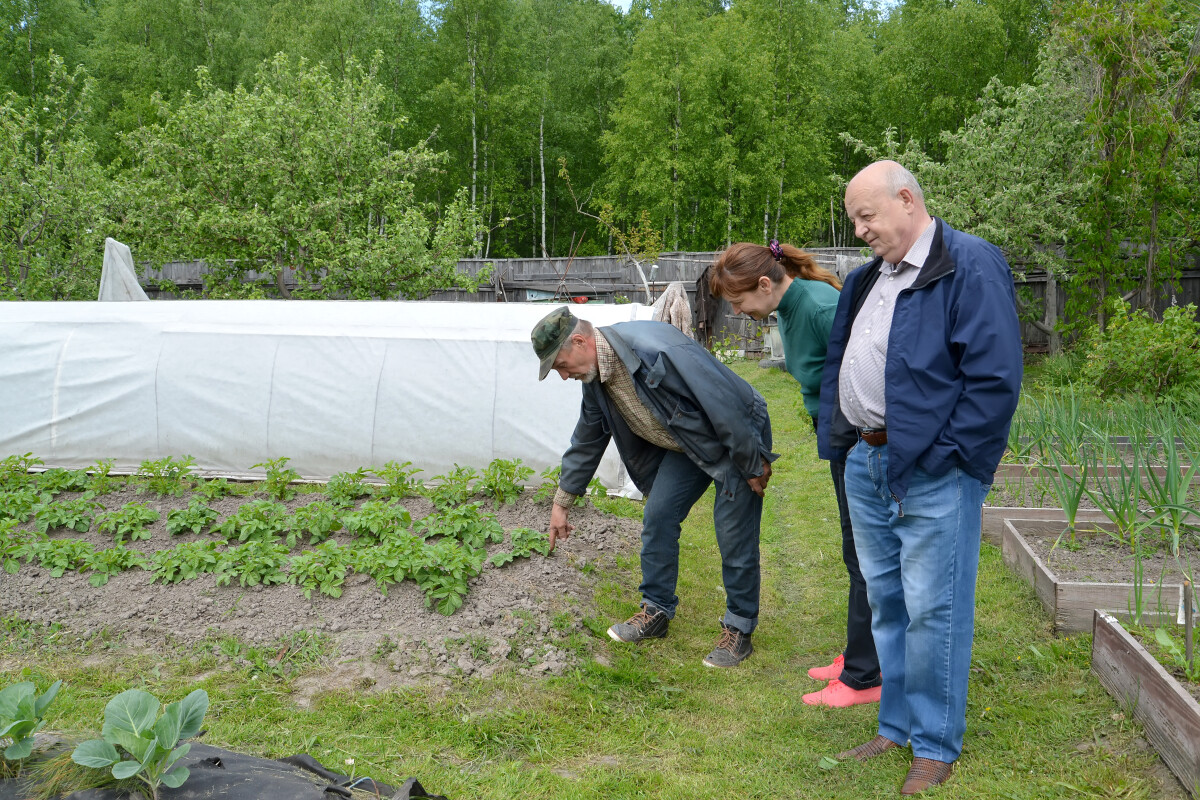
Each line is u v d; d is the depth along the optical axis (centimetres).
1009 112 1327
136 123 2788
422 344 607
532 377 595
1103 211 1195
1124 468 397
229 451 621
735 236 2973
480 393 596
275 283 1598
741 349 1794
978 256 233
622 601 416
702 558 503
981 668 327
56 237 1453
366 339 612
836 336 278
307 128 1527
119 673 330
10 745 206
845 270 1310
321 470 618
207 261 1529
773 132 2880
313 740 283
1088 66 1212
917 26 2730
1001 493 509
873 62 3144
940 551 246
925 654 254
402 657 339
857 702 323
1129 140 1139
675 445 361
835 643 388
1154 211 1166
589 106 3353
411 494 532
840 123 3266
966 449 233
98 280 1458
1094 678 304
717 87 2875
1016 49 2642
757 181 2853
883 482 260
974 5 2622
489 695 320
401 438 603
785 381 1312
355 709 305
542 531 470
